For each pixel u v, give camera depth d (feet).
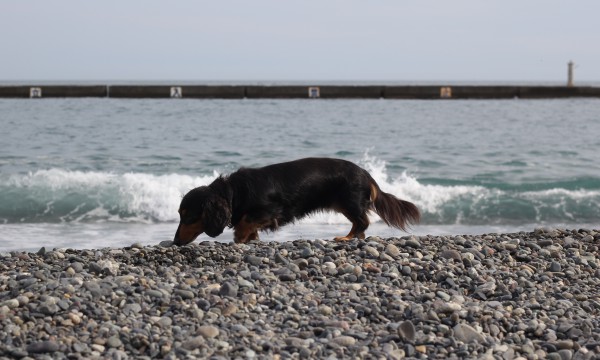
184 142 58.34
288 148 55.52
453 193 37.58
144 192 35.78
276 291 16.12
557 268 19.22
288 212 22.88
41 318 13.69
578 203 36.47
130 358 12.41
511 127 76.18
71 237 28.73
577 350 13.52
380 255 19.42
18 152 50.34
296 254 19.65
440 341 13.57
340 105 108.88
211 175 41.24
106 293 15.12
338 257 19.26
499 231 31.71
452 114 94.27
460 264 19.16
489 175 43.62
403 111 98.07
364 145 58.34
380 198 24.00
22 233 29.45
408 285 17.16
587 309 15.88
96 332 13.29
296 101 117.80
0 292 15.28
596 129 74.64
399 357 12.87
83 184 36.50
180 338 13.15
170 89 121.70
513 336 14.11
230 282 16.40
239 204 22.44
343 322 14.21
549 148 57.16
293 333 13.70
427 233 30.83
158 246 20.80
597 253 21.53
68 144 55.62
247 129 69.92
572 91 131.44
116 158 48.06
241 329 13.61
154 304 14.85
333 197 23.31
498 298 16.55
